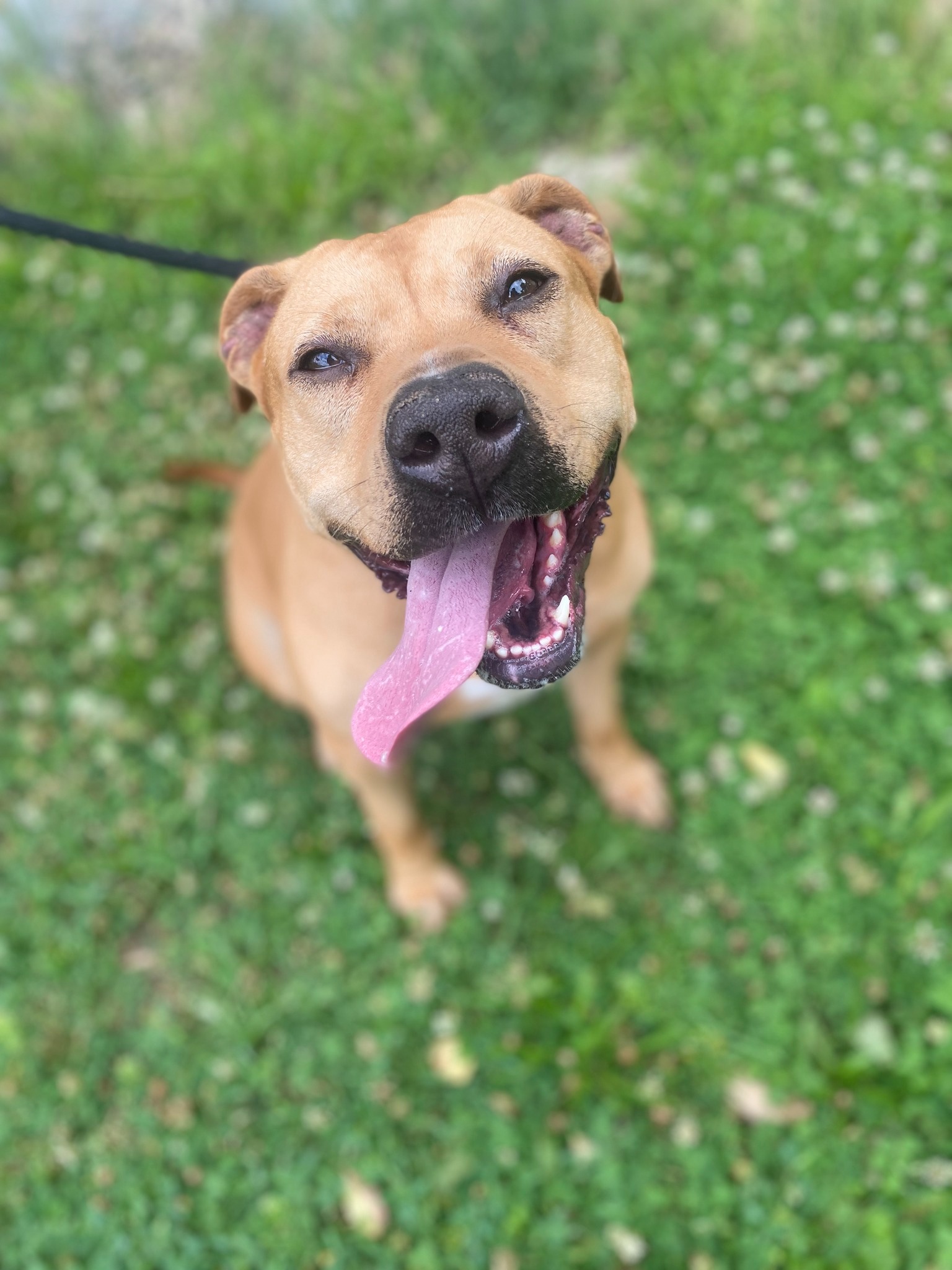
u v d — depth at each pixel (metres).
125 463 0.90
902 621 0.70
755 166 0.91
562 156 1.03
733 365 0.82
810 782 0.68
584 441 0.40
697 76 0.98
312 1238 0.60
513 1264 0.58
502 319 0.42
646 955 0.66
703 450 0.80
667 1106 0.61
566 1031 0.64
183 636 0.82
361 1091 0.64
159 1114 0.65
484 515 0.38
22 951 0.71
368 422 0.40
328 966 0.68
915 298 0.80
